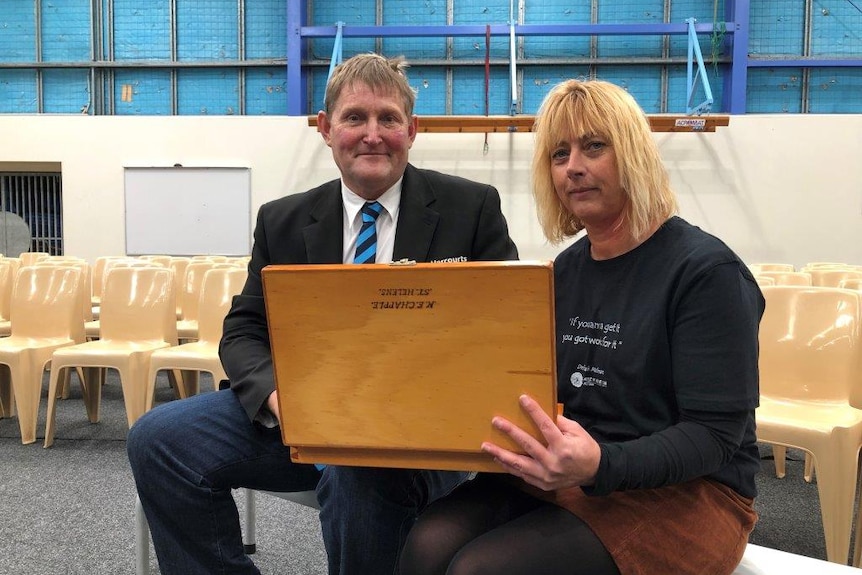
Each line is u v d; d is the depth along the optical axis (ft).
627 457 2.43
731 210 19.56
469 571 2.39
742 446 2.93
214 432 3.45
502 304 2.31
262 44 22.71
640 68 21.53
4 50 23.47
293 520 6.44
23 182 23.03
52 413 8.77
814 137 19.30
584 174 3.01
